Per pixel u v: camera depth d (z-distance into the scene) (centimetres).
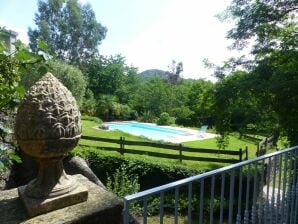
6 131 197
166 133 2314
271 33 927
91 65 3909
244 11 945
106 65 3931
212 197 233
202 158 1038
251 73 917
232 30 962
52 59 192
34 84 220
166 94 3384
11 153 198
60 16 4091
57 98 216
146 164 934
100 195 245
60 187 225
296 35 884
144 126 2772
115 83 3875
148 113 3256
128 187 748
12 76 199
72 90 2320
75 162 589
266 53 921
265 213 298
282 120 816
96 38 4300
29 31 4016
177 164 957
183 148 1059
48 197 218
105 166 920
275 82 789
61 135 213
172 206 798
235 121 1009
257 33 916
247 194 266
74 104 230
